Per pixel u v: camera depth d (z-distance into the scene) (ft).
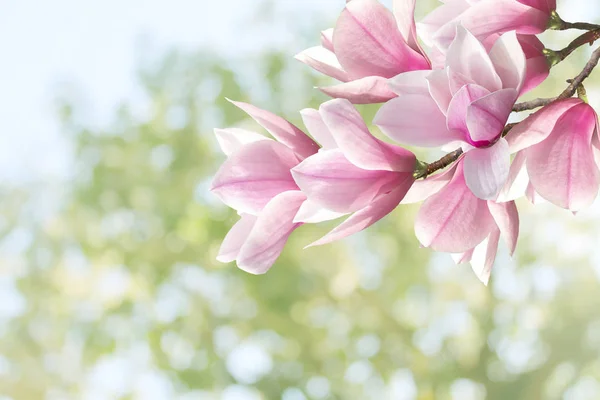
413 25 5.61
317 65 5.94
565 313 55.01
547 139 5.24
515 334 56.85
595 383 55.83
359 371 56.95
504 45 5.02
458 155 5.43
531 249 54.90
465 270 56.24
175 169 54.34
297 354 56.08
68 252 59.47
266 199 5.58
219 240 53.57
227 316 55.72
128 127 56.54
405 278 55.52
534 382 54.29
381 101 5.59
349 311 56.54
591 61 5.38
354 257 56.29
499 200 5.45
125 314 56.24
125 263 55.42
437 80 5.06
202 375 54.70
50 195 59.67
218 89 54.29
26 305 60.70
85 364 59.62
